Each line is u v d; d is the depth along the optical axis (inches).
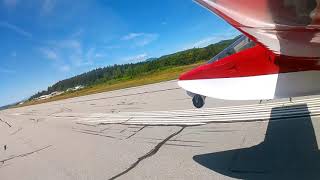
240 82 130.3
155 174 154.9
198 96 148.6
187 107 311.1
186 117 266.7
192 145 187.5
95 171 177.6
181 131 225.1
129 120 312.0
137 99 470.6
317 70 115.8
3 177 205.8
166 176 149.5
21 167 220.1
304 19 81.0
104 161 191.9
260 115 218.8
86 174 175.9
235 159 152.6
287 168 131.9
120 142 230.4
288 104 230.8
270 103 246.4
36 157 239.8
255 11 79.8
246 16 83.7
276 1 73.9
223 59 133.7
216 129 210.4
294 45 101.1
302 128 175.3
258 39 98.4
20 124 530.3
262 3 75.4
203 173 143.4
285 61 117.9
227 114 243.8
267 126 192.2
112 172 170.9
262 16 81.8
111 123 318.0
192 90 140.8
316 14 78.3
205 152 170.9
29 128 430.9
